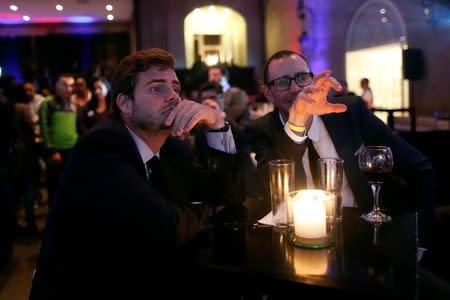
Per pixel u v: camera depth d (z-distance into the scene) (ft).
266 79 5.33
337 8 26.27
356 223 4.02
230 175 4.42
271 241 3.63
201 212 3.95
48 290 3.35
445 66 18.22
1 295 7.98
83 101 15.74
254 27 37.70
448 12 17.83
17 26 41.01
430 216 5.11
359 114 5.38
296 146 4.49
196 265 3.17
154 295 3.32
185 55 36.01
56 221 3.44
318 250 3.37
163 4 35.24
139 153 3.67
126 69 3.67
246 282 3.04
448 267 6.39
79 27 42.27
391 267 3.00
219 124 4.24
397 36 21.56
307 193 3.76
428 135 8.66
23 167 11.34
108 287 3.37
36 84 39.50
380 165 4.09
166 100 3.68
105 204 3.22
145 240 3.24
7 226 9.21
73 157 3.46
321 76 4.05
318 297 2.80
